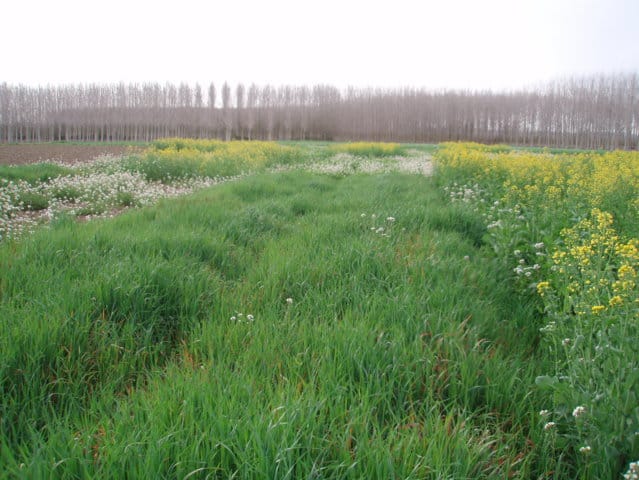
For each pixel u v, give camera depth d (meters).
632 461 2.11
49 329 3.09
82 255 4.66
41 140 68.31
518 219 6.04
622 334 2.45
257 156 18.89
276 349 3.13
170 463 2.05
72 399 2.59
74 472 1.98
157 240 5.31
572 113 58.16
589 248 3.51
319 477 1.98
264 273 4.62
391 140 72.69
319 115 75.00
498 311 4.02
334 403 2.56
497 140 66.88
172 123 71.88
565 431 2.46
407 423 2.48
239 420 2.21
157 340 3.50
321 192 10.43
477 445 2.25
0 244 5.39
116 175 13.73
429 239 5.87
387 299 3.90
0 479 1.92
